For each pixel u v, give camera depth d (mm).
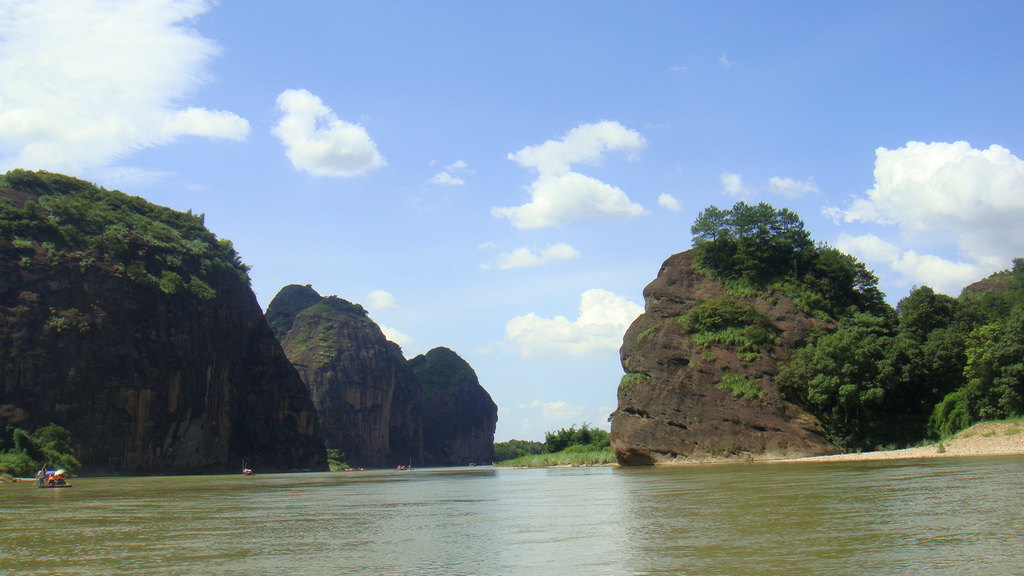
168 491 59875
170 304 158125
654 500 32938
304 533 24438
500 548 19797
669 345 89562
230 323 185250
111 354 141500
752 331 88312
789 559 16203
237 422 191000
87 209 157750
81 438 133875
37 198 153750
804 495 30422
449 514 30750
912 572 14352
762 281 96750
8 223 139125
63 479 74625
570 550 18984
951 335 78375
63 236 145375
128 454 142375
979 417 69062
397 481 78625
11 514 33875
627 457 86375
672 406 85250
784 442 79250
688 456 82062
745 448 80125
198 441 163625
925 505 24406
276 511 34469
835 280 98625
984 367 68625
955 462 47312
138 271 151625
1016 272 148500
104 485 78500
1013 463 42188
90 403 136625
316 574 16453
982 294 131875
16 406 126875
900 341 79312
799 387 83250
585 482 54500
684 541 19484
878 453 67625
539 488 49531
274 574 16562
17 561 18828
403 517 29875
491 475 90688
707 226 101812
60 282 138500
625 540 20297
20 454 118000
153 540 22938
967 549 16453
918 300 87375
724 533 20547
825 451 78062
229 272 189250
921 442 74125
